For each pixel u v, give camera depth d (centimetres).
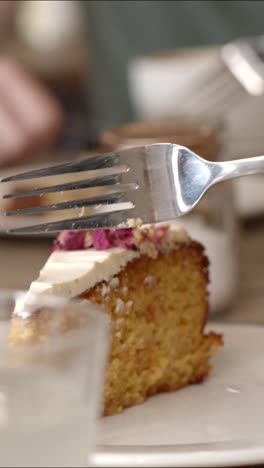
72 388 21
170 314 39
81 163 35
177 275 39
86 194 36
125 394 37
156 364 38
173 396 38
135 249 38
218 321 45
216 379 38
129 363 37
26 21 112
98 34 92
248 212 55
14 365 21
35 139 76
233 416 35
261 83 58
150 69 68
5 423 21
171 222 45
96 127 87
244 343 41
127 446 30
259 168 34
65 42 110
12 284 48
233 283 46
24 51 110
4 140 74
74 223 35
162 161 34
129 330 37
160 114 65
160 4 87
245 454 30
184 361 39
